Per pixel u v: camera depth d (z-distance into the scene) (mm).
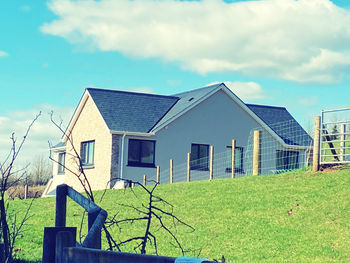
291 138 38719
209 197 19438
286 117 41438
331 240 13703
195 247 13742
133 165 33281
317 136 20672
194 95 37062
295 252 13031
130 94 37312
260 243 13867
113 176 32844
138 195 22156
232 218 16422
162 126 33969
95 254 4387
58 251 5055
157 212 18172
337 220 15086
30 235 14820
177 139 34719
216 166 35594
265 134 37406
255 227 15289
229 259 12625
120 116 34469
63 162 41344
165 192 21906
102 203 21172
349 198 16578
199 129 35438
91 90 36281
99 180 34219
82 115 37406
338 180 18656
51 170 52062
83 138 37000
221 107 36250
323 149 21172
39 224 17312
